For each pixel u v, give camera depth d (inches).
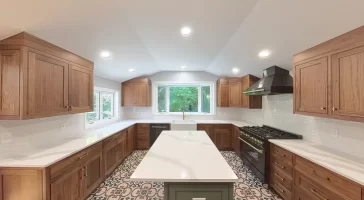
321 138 104.2
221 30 100.4
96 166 114.3
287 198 99.7
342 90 72.6
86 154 101.8
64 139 116.1
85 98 116.7
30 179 70.8
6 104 71.1
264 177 121.2
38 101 78.5
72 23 76.9
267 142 120.2
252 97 180.5
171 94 241.6
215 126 205.9
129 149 185.3
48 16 67.8
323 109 82.7
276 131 142.4
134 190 117.6
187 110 241.6
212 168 65.6
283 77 131.6
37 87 77.9
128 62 153.1
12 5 58.3
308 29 78.3
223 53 144.2
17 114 70.9
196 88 241.1
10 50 70.8
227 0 72.7
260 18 82.5
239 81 201.5
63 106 95.3
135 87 216.8
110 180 131.6
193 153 84.0
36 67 77.3
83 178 98.5
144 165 68.3
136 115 234.5
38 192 70.9
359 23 63.5
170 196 59.0
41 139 97.7
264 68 150.6
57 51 90.5
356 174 62.9
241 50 125.9
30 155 82.7
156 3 74.0
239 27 96.2
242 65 160.2
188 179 57.0
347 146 88.2
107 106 198.2
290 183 96.8
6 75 70.9
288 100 135.6
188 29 98.7
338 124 93.0
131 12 79.8
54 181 76.0
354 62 67.2
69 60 100.3
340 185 65.3
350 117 69.0
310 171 81.3
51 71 86.4
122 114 224.2
